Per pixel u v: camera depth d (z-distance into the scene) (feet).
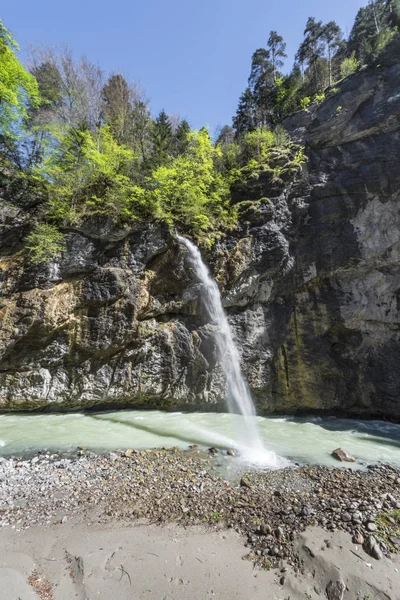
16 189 46.09
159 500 20.54
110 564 14.87
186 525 17.87
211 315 46.75
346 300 46.96
